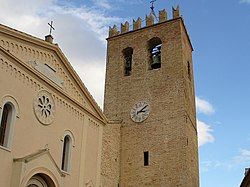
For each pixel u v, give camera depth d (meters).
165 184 34.66
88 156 29.47
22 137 22.72
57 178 24.50
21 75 23.56
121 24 47.03
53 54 27.25
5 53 22.20
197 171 39.31
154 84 40.47
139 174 36.34
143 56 42.97
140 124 38.97
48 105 25.67
